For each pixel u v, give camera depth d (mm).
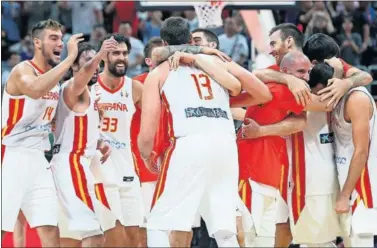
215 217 10367
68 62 11836
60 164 12688
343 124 11578
